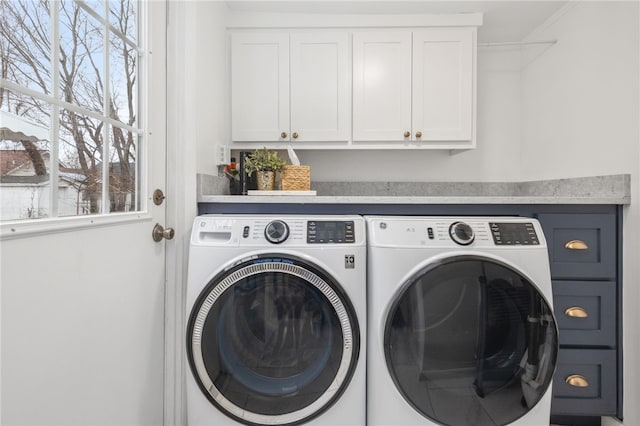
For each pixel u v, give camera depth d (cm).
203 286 100
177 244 117
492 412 95
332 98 179
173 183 118
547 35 182
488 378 95
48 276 68
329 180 209
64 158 74
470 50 177
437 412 95
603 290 123
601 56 140
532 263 99
